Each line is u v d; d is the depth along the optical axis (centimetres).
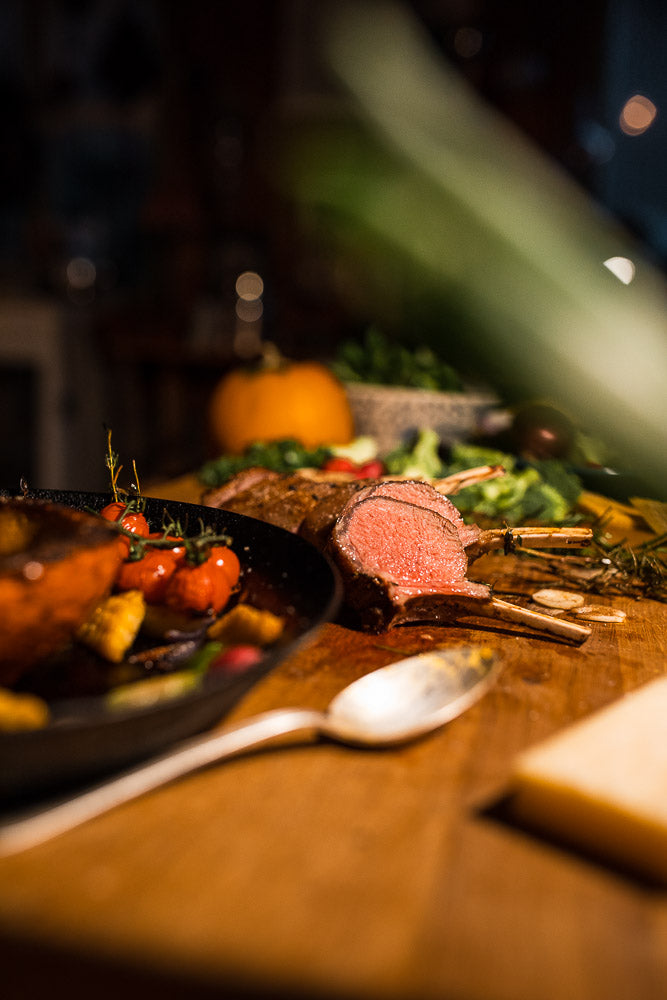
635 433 77
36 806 32
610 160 170
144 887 28
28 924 26
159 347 172
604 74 162
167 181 176
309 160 165
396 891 29
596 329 82
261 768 35
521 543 53
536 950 26
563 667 45
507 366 91
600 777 32
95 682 39
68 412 183
